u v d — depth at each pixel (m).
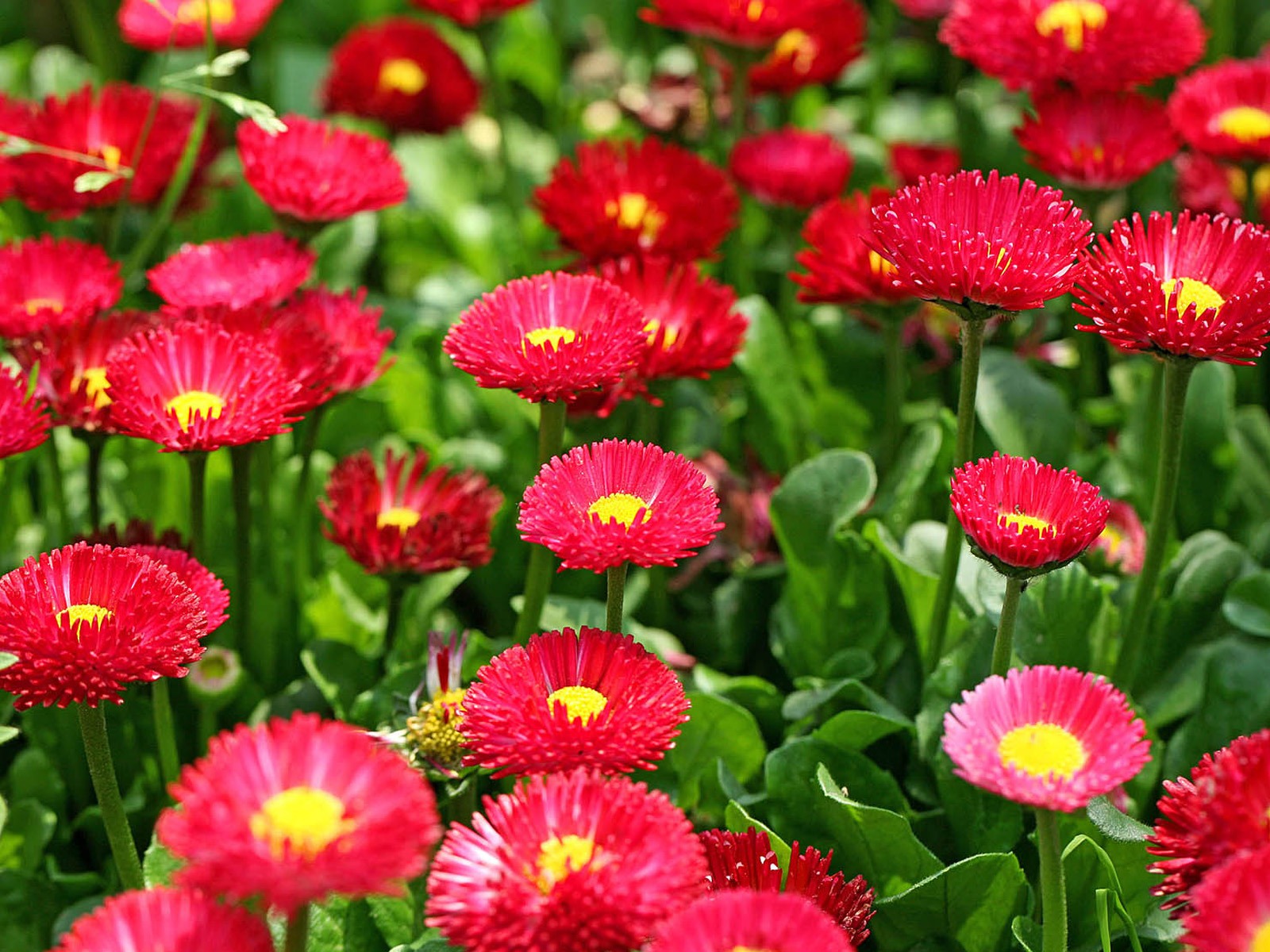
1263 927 0.45
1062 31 0.67
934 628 0.61
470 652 0.62
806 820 0.58
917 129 0.96
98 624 0.51
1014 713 0.48
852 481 0.64
